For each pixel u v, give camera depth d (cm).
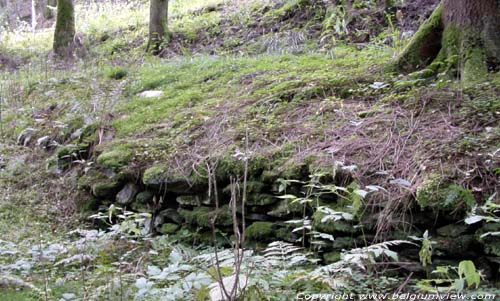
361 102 524
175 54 1060
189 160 501
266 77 675
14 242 493
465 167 362
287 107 550
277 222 430
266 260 352
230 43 1035
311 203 406
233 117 557
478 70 504
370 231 374
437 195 348
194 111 615
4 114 842
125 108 709
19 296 352
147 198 518
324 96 554
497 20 527
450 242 343
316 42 895
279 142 484
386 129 448
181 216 489
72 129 689
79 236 529
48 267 411
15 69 1220
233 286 263
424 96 480
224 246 455
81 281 379
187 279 304
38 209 589
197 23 1202
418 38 570
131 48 1216
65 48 1227
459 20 536
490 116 423
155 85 792
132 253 440
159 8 1141
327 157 427
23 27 1759
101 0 1778
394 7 905
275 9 1104
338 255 382
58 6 1245
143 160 539
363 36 867
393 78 551
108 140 625
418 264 351
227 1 1295
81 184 580
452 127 424
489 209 329
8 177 659
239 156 461
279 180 407
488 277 332
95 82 845
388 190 376
